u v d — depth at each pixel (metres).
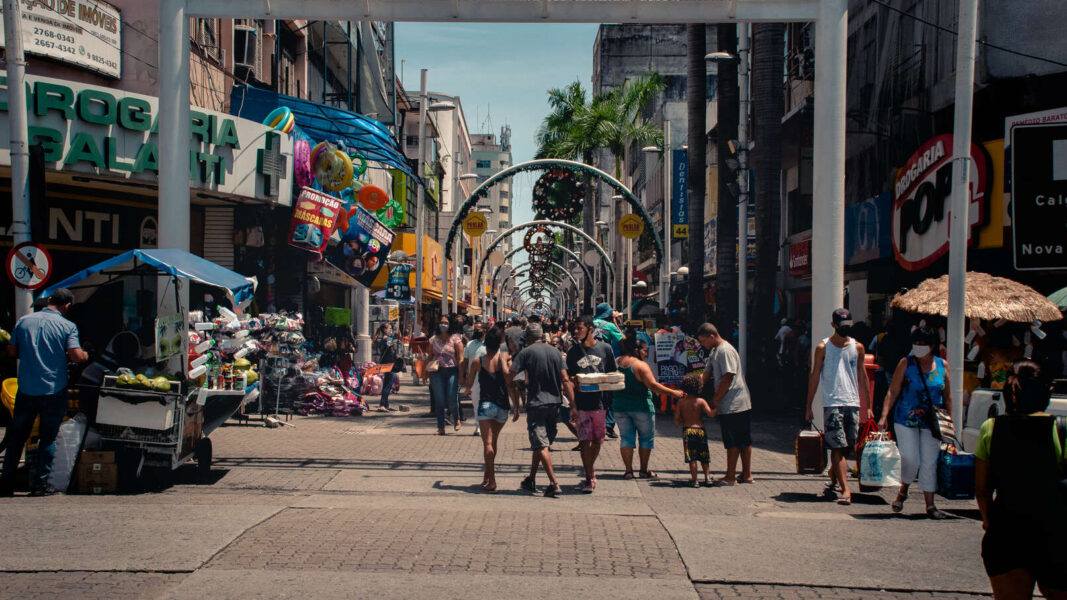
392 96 38.88
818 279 12.91
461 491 9.95
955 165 11.60
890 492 10.30
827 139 12.84
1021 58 15.55
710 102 36.47
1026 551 4.44
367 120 23.69
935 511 8.73
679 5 12.89
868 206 21.03
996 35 15.72
